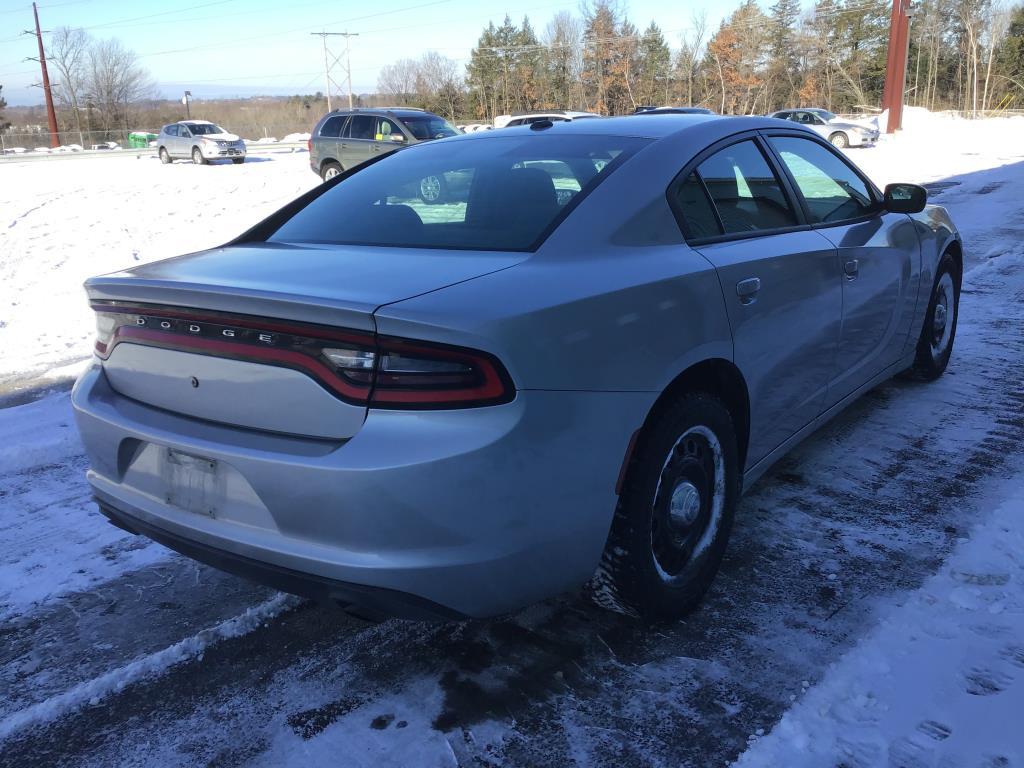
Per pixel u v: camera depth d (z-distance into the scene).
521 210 2.57
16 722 2.23
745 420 2.83
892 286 3.92
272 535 2.03
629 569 2.34
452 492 1.88
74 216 13.69
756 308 2.75
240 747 2.12
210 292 2.06
